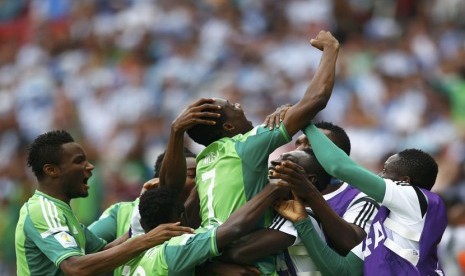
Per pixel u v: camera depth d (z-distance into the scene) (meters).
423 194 18.31
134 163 40.12
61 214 19.00
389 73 42.75
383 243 18.22
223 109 18.69
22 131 48.94
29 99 50.53
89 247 19.72
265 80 44.38
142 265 18.36
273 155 34.75
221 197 18.16
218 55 47.09
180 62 47.75
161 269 17.97
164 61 48.59
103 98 47.97
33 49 54.91
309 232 17.91
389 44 44.94
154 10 52.06
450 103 40.94
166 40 49.78
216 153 18.53
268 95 43.47
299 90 43.19
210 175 18.45
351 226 18.45
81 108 47.84
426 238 18.16
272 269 18.05
